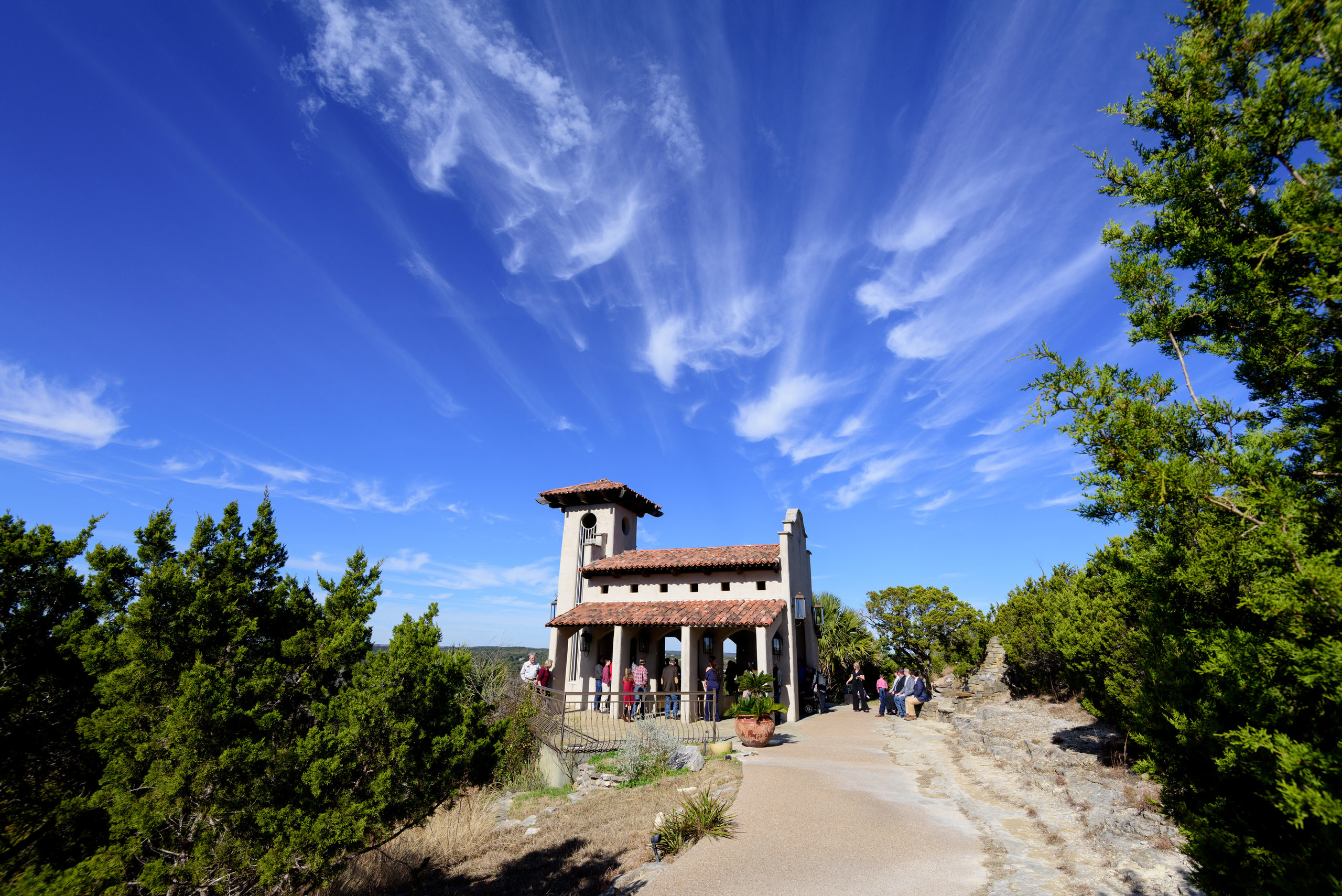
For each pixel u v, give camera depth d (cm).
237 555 791
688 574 2438
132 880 577
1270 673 343
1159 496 389
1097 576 1277
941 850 769
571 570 2853
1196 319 438
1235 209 401
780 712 1972
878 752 1448
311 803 614
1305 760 302
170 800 568
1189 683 397
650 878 752
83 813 677
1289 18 369
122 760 587
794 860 752
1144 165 462
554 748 1491
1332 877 288
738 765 1313
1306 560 324
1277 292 373
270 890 602
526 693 1877
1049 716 1405
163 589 659
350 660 805
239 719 604
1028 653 1577
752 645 2586
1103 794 870
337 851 612
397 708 681
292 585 871
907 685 2047
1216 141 407
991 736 1351
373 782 635
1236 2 394
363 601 867
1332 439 356
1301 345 364
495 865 934
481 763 743
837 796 1033
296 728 738
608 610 2358
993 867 706
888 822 890
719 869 734
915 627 2777
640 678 1998
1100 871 661
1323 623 316
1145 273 448
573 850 937
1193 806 399
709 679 1862
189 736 560
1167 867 629
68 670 738
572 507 2983
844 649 2919
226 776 566
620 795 1219
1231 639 363
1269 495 345
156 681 639
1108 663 936
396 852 996
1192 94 425
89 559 712
